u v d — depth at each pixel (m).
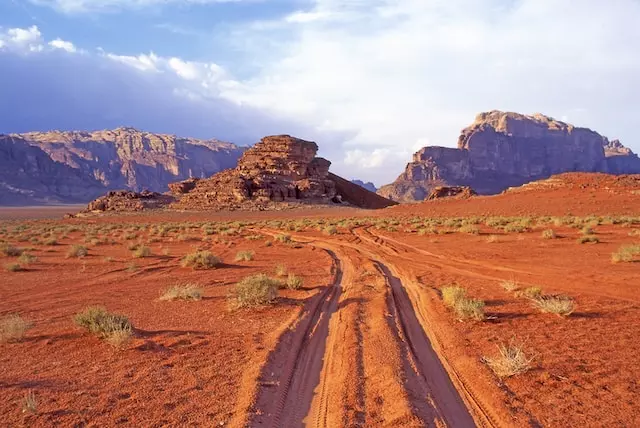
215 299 12.98
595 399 5.94
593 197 66.50
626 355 7.48
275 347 8.28
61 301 13.00
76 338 9.02
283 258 23.53
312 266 19.92
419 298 12.61
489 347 8.09
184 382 6.68
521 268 17.48
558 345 8.07
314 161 153.25
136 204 120.44
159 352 8.08
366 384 6.69
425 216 70.38
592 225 34.91
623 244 23.64
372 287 14.05
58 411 5.73
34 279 17.14
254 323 10.16
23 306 12.35
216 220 86.56
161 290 14.58
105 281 16.58
